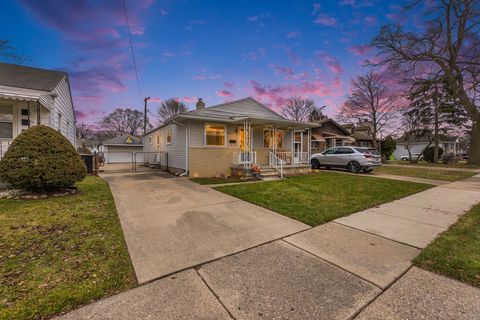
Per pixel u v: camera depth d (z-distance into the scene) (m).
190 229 3.71
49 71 10.27
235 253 2.85
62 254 2.74
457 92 11.22
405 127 25.14
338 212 4.73
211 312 1.78
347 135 25.12
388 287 2.14
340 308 1.84
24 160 5.42
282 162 10.29
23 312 1.74
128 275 2.31
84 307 1.82
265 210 4.89
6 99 6.97
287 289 2.10
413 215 4.57
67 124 11.70
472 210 4.90
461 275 2.34
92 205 5.05
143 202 5.51
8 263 2.49
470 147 18.36
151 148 18.80
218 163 10.97
